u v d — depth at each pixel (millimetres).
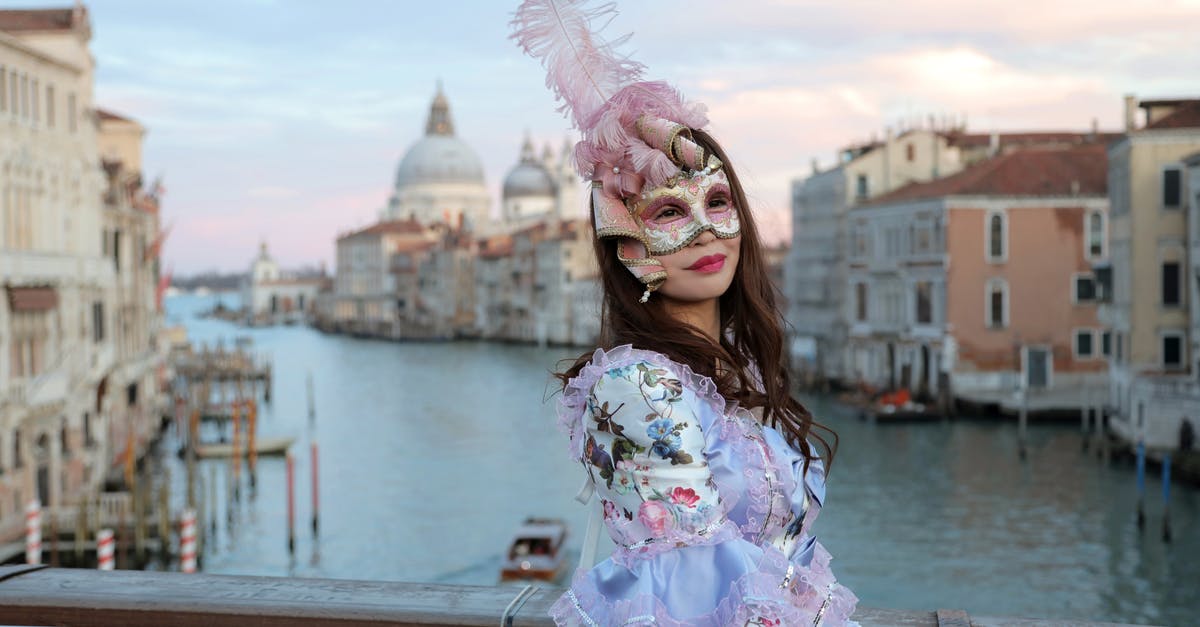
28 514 28641
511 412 72938
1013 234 62562
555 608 2660
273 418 72250
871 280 72812
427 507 40906
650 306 2844
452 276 181500
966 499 37594
